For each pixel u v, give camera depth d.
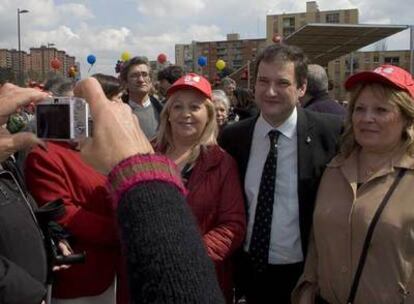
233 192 2.61
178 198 0.70
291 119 2.65
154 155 0.74
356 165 2.26
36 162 2.51
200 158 2.68
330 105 4.47
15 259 1.82
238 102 6.65
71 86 3.23
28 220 1.91
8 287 1.56
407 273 2.01
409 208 2.03
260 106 2.64
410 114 2.14
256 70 2.70
